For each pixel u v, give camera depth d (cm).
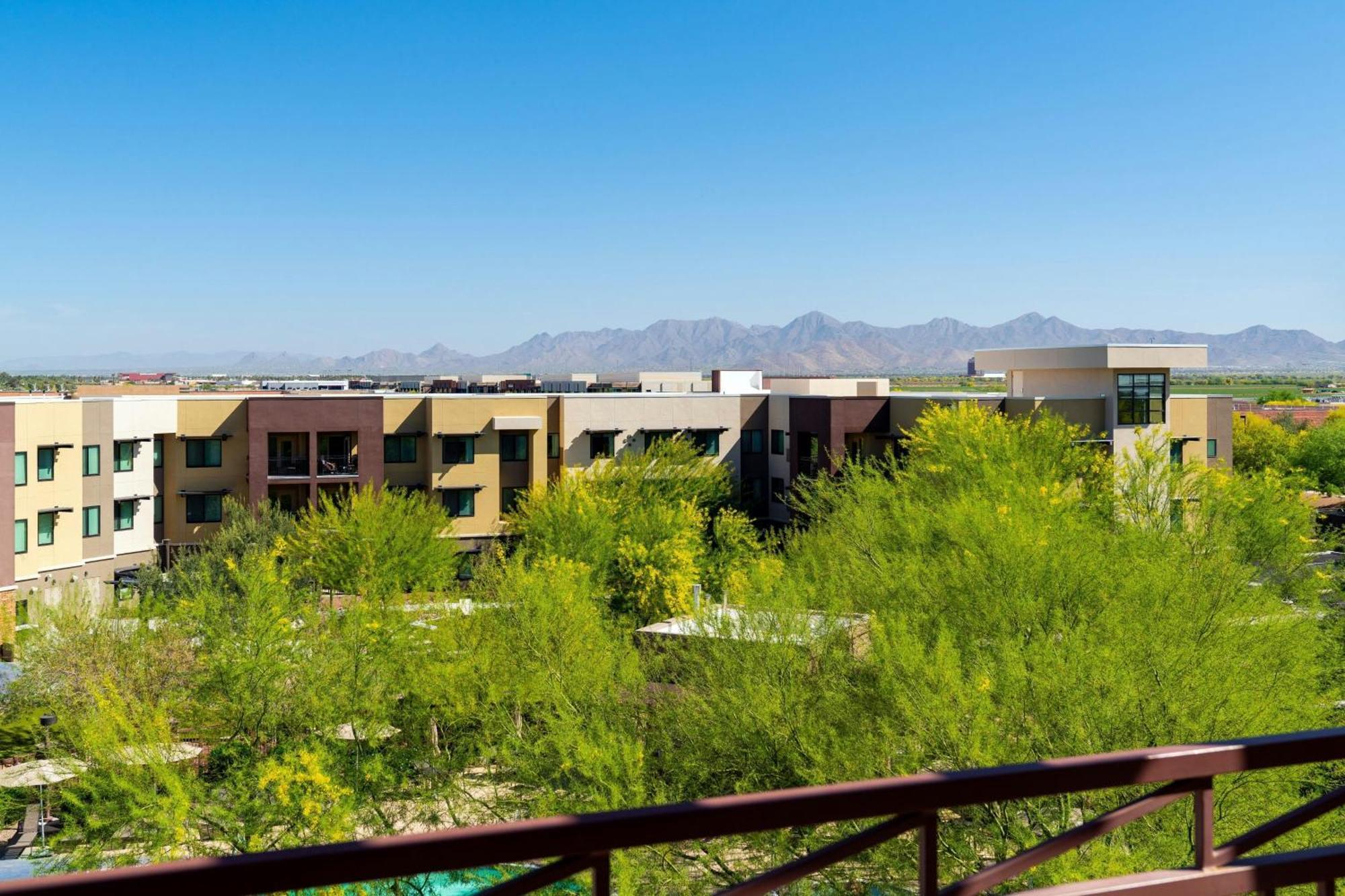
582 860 206
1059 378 4369
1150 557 1769
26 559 3853
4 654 3291
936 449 3072
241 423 4525
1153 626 1503
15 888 174
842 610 1734
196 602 2002
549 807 1543
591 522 3462
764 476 5069
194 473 4500
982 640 1666
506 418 4653
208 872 183
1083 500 2350
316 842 1638
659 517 3622
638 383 8206
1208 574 1653
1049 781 234
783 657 1572
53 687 2352
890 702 1495
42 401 3916
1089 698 1369
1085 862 1221
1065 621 1582
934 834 228
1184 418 4519
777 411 4988
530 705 1778
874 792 222
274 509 4322
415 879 1375
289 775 1614
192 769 1770
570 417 4766
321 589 3434
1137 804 247
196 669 2164
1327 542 2283
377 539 3494
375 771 1750
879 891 1372
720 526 3838
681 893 1379
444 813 1783
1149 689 1404
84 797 1811
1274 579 2089
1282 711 1469
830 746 1523
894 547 2158
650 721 1711
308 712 1856
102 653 2309
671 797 1575
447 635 1888
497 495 4728
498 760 1806
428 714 1869
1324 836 1345
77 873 178
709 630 1745
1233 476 2192
